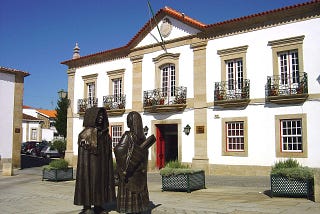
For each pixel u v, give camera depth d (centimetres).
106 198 708
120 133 2364
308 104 1596
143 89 2247
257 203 869
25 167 2481
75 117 2647
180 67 2062
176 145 2139
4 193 1173
